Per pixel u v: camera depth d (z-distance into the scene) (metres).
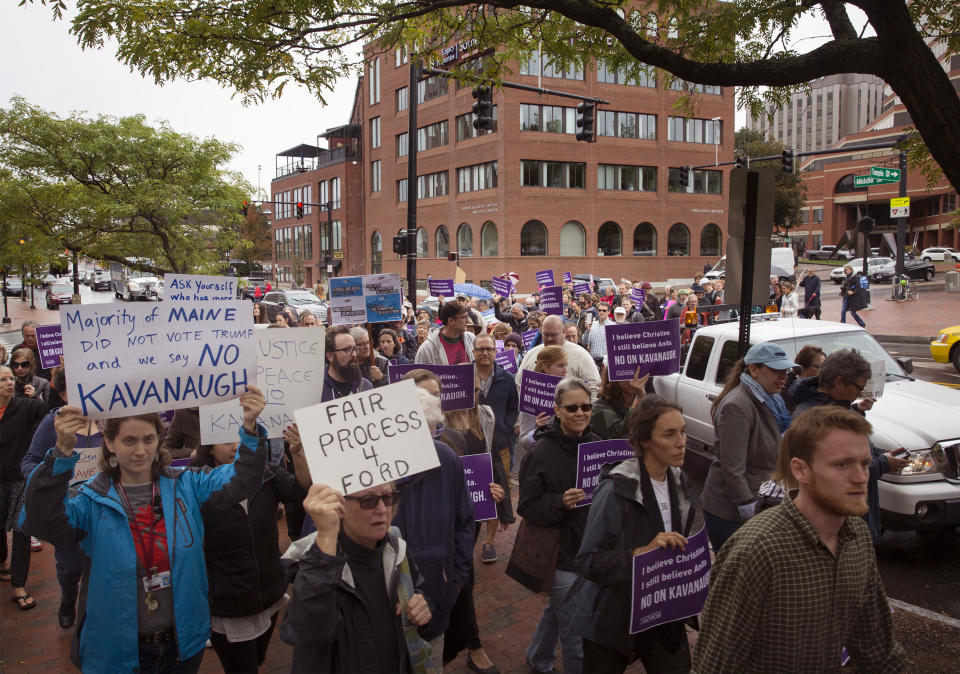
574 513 3.82
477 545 6.58
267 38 5.86
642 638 3.18
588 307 17.14
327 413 2.61
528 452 3.95
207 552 3.46
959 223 32.03
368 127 54.84
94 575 2.84
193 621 2.97
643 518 3.14
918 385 6.79
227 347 3.22
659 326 4.90
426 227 48.09
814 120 129.50
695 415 7.79
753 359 4.29
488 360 6.28
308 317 9.45
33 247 17.92
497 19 7.35
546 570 3.80
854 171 77.44
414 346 11.30
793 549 2.29
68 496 3.06
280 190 79.38
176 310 3.12
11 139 17.20
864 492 2.26
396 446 2.66
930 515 5.41
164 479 3.05
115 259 19.31
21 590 5.41
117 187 18.16
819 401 4.35
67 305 2.89
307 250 72.69
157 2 5.61
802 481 2.33
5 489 5.45
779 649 2.29
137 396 3.01
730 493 4.21
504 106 39.91
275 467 3.83
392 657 2.53
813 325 7.70
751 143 65.00
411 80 14.48
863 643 2.51
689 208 45.38
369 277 9.23
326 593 2.29
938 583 5.27
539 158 40.94
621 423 4.78
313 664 2.42
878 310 26.58
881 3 4.25
